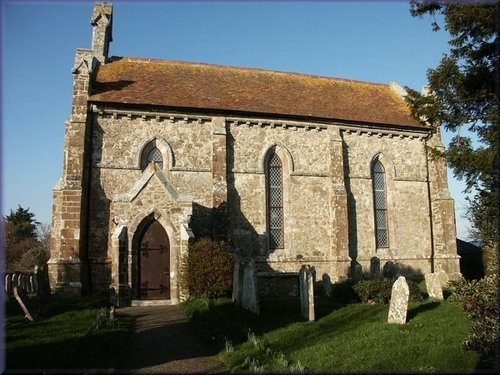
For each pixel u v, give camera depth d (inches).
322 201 948.0
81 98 812.0
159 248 745.0
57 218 791.1
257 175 908.0
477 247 1175.0
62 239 746.2
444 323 497.0
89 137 816.9
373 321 530.9
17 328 464.4
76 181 770.8
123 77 939.3
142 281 727.7
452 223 1028.5
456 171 579.2
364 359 377.7
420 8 595.2
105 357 362.9
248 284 602.5
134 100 845.8
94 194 802.8
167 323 541.0
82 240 774.5
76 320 512.4
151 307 675.4
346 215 935.0
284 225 924.0
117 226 721.6
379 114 1048.2
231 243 845.2
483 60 560.1
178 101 880.3
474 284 417.7
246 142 914.7
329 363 366.3
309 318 536.1
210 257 700.7
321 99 1053.2
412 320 521.0
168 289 736.3
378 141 1025.5
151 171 759.1
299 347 424.2
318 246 930.1
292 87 1080.2
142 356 397.7
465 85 590.6
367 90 1173.7
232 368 356.8
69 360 343.3
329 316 561.3
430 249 1033.5
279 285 739.4
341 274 906.1
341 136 986.7
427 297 689.6
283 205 932.0
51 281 737.6
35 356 350.6
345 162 986.7
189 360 386.6
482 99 597.6
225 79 1034.7
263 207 901.2
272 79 1092.5
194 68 1048.2
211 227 848.3
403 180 1034.1
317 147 964.0
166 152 855.1
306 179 946.1
